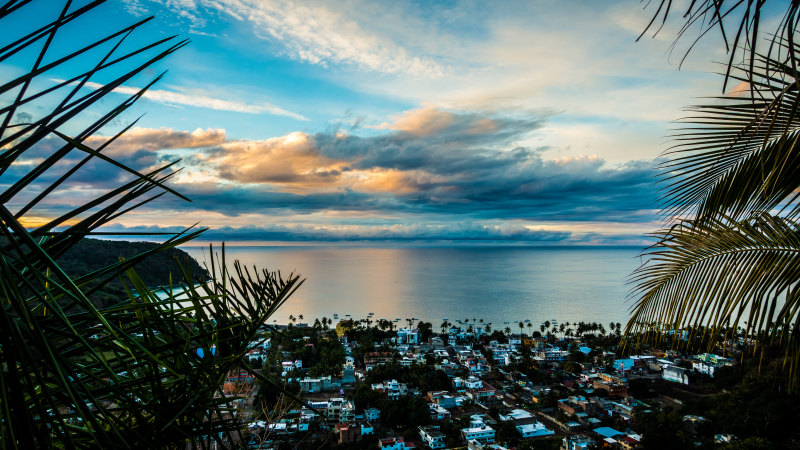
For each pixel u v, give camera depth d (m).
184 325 8.04
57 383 5.43
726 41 6.97
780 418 132.88
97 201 5.40
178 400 7.56
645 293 19.25
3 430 4.47
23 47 4.53
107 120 5.40
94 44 4.99
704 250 17.45
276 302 9.11
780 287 14.73
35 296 4.77
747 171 16.66
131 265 6.46
